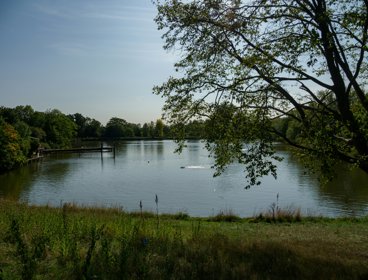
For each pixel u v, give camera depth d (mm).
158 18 12547
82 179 53781
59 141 137500
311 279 8297
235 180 47688
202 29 11992
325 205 31344
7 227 10602
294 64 11180
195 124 12758
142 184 47062
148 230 12039
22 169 69250
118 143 195625
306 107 11156
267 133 11242
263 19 11336
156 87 12859
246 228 18125
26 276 6637
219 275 7996
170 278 7434
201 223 19500
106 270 7375
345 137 11031
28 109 137875
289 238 15016
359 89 11016
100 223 12789
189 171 60125
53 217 13086
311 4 11125
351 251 12625
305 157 12156
